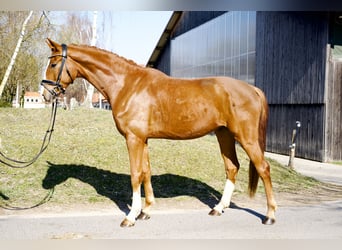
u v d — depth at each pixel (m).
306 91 15.79
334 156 15.00
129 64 5.76
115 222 5.60
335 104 14.95
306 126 16.00
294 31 16.50
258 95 5.57
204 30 25.77
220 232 5.16
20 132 11.01
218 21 23.78
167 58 34.09
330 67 14.77
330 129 14.92
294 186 8.62
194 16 27.36
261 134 5.51
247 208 6.57
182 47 29.75
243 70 21.06
